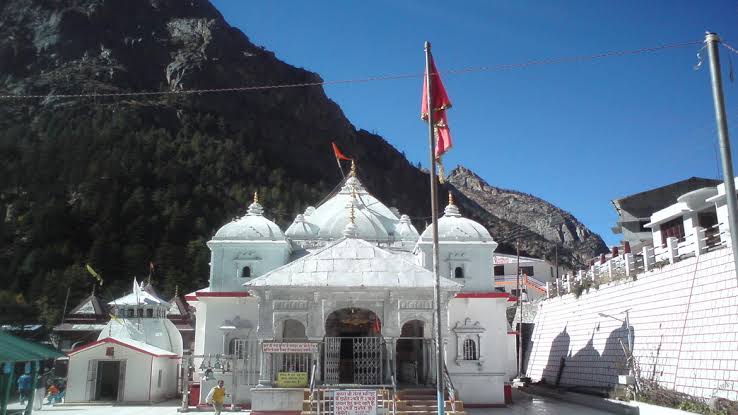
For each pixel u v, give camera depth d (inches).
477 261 1218.0
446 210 1333.7
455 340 1141.1
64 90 4977.9
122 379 1198.9
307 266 987.3
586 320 1393.9
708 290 933.8
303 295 964.0
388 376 945.5
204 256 3228.3
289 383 941.2
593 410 1047.0
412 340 1176.2
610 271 1323.8
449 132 779.4
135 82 5531.5
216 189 4343.0
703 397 869.8
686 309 983.6
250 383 1097.4
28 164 3863.2
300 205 4601.4
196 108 5418.3
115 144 4232.3
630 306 1187.3
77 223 3435.0
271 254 1213.1
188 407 1091.9
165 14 6446.9
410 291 961.5
